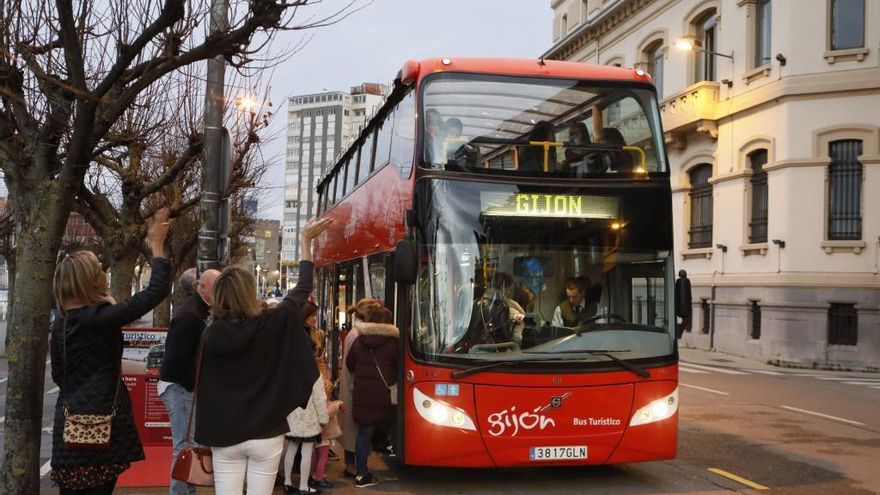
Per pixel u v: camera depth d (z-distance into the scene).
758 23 24.98
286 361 4.12
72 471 4.27
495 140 7.61
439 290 7.23
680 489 7.52
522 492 7.45
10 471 4.68
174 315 5.83
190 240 16.97
